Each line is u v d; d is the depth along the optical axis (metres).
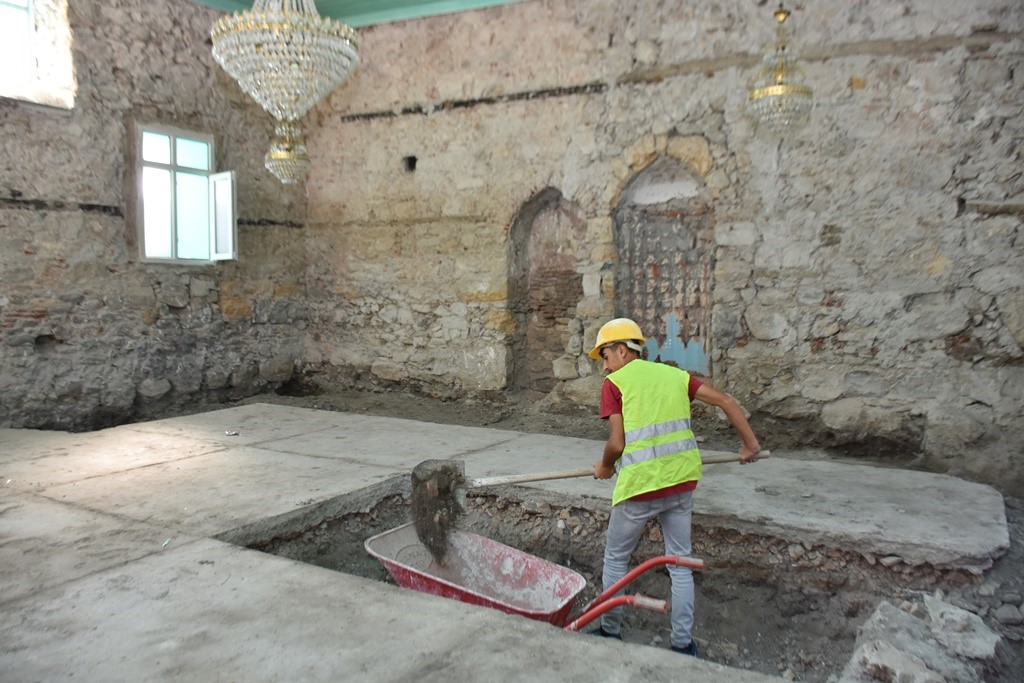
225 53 4.41
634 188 7.07
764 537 3.98
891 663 2.86
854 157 5.95
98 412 7.14
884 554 3.71
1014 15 5.41
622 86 6.84
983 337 5.60
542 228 7.66
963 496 4.34
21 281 6.52
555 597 3.52
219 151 8.00
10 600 2.86
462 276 7.84
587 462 5.00
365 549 4.03
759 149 6.28
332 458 5.17
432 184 7.93
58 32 6.66
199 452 5.36
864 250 5.96
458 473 3.98
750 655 3.68
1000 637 3.19
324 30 4.38
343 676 2.31
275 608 2.81
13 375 6.50
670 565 3.45
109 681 2.27
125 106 7.16
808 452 6.14
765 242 6.31
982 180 5.55
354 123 8.37
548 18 7.14
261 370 8.54
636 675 2.35
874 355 5.98
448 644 2.54
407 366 8.28
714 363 6.59
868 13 5.84
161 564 3.25
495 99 7.49
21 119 6.42
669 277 6.99
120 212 7.19
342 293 8.66
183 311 7.79
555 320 7.66
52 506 4.06
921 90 5.70
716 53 6.40
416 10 7.78
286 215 8.67
